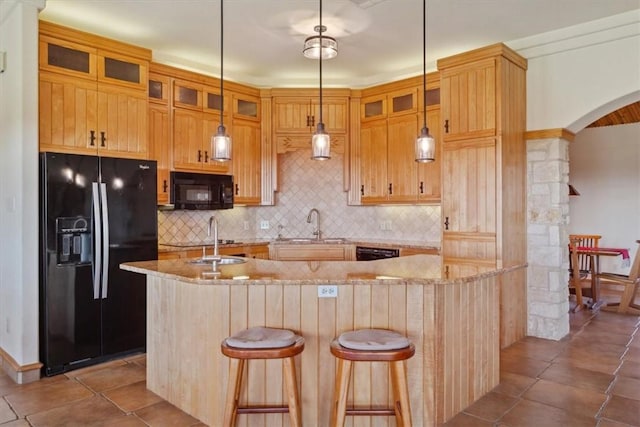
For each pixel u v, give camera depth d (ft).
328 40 13.25
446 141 14.44
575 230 25.62
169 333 9.84
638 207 23.77
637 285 18.13
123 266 10.02
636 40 12.64
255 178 18.26
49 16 12.58
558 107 14.08
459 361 9.23
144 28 13.47
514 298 13.97
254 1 11.73
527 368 11.69
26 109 11.00
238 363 7.88
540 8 12.26
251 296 8.60
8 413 9.29
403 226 18.53
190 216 17.31
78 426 8.77
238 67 17.28
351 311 8.58
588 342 13.92
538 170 14.43
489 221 13.44
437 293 8.54
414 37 14.25
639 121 23.44
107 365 12.10
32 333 11.09
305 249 17.81
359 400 8.51
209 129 16.65
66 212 11.53
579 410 9.34
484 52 13.48
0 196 12.31
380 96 17.94
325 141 9.93
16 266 11.21
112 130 12.91
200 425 8.83
